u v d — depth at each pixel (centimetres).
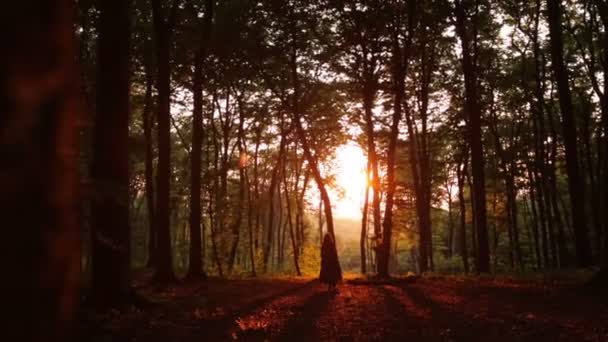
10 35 129
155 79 2959
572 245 4359
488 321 1063
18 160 129
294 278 2773
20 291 128
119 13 1195
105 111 1152
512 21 3262
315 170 2638
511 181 3834
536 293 1547
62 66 140
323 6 2520
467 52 2672
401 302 1440
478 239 2538
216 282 2234
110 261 1141
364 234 3809
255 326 1020
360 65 2736
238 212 3000
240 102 3925
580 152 3666
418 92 3512
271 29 2748
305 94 3366
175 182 4697
